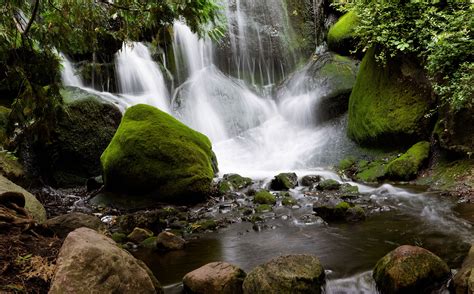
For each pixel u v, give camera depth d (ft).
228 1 45.03
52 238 11.09
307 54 44.06
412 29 24.27
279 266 11.13
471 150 21.17
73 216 14.43
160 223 17.84
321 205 18.97
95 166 27.09
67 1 13.08
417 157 23.49
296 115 36.52
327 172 26.81
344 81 34.12
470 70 20.17
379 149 27.58
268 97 41.65
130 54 37.04
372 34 28.30
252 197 22.25
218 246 15.37
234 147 34.94
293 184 23.88
